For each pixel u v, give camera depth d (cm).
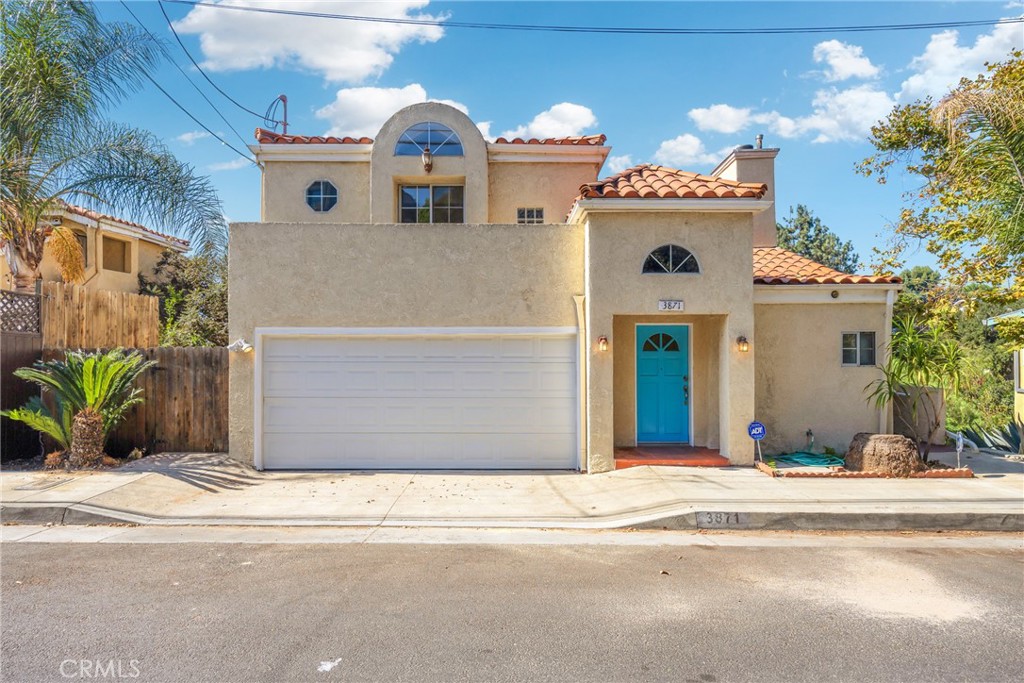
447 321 1118
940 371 1027
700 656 439
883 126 1380
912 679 407
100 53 1223
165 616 502
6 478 954
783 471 991
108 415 1070
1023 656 440
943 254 1207
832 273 1188
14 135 1134
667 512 799
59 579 588
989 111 948
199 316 1814
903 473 983
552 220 1482
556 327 1117
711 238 1070
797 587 576
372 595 550
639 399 1201
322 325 1116
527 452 1119
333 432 1120
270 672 412
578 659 434
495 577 599
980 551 693
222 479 1012
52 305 1190
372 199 1404
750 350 1062
